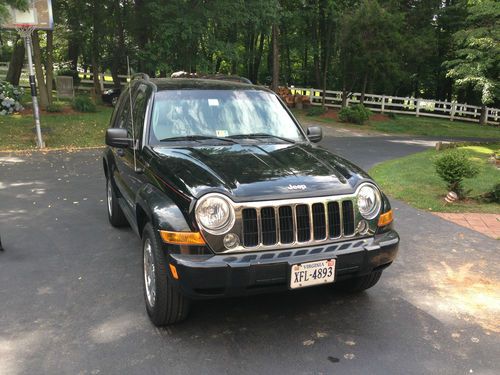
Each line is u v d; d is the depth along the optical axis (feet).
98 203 24.44
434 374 10.36
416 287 14.92
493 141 62.90
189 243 10.56
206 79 17.63
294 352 11.12
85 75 110.73
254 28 68.03
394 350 11.27
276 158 12.79
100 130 49.60
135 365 10.54
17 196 25.44
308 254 10.93
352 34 76.95
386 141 57.52
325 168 12.42
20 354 10.92
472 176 25.73
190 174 11.50
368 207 11.88
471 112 95.25
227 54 65.31
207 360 10.76
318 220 11.27
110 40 72.64
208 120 14.80
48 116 55.06
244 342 11.53
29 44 39.40
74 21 69.31
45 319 12.57
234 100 15.72
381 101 98.58
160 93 15.24
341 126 71.67
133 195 14.46
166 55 60.75
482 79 54.54
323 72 96.73
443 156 26.16
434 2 97.35
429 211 24.16
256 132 14.96
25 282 14.85
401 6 96.43
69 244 18.31
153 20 61.57
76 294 14.08
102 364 10.57
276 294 14.19
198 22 57.16
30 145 41.75
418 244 19.01
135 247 18.08
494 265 16.89
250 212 10.72
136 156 14.20
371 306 13.55
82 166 34.19
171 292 11.42
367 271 11.69
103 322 12.45
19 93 59.77
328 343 11.53
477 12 51.80
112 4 68.03
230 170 11.72
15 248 17.80
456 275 15.94
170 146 13.66
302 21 91.20
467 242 19.33
